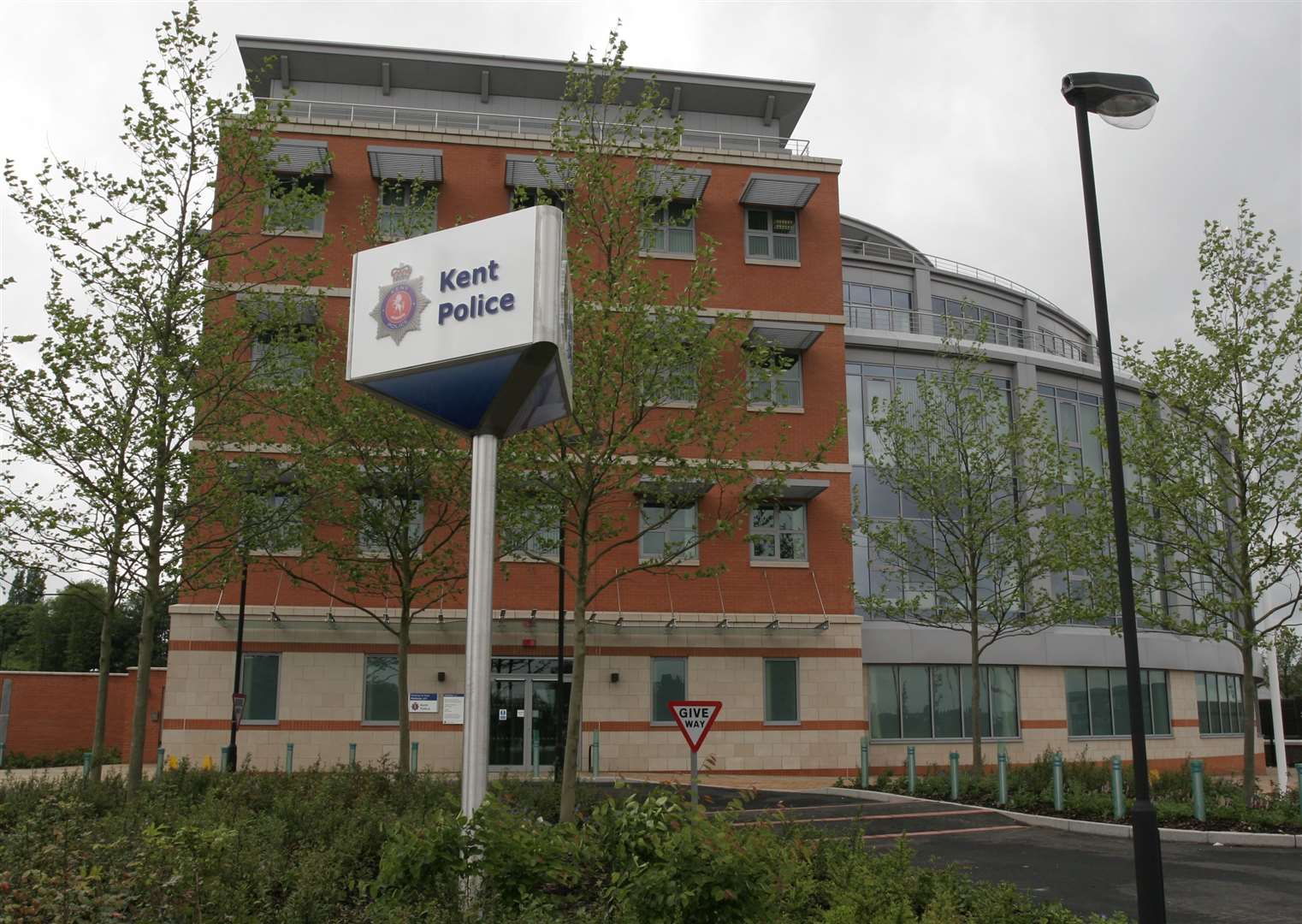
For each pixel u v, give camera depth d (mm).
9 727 32344
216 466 16078
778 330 28750
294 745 26141
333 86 32688
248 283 18797
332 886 7863
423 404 8789
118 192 15172
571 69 16969
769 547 28906
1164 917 9148
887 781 24281
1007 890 8875
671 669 28156
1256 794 18969
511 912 6504
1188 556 20812
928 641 30297
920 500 24750
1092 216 11414
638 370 15289
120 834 9180
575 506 15633
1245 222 19609
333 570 23969
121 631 52844
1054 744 31141
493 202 29219
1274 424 19312
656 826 6996
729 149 32969
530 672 27516
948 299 39969
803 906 8188
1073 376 34844
